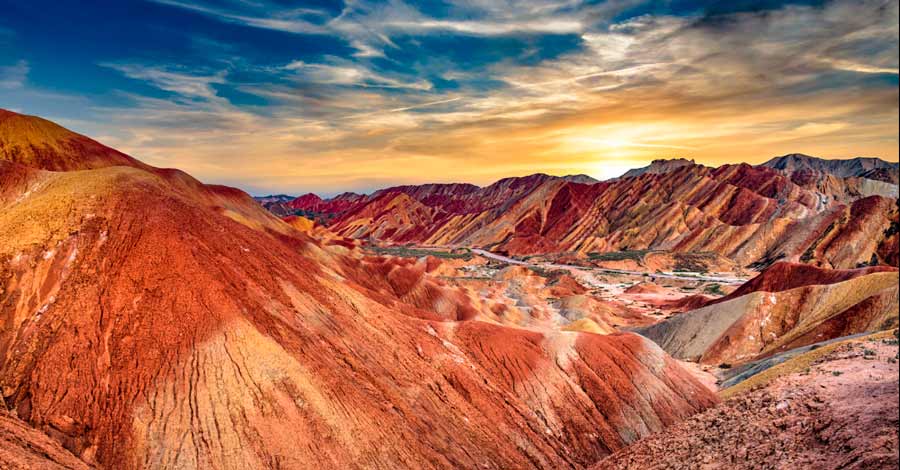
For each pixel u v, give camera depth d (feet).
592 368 176.96
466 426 141.49
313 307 153.17
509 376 171.01
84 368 109.50
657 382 175.32
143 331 118.62
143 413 105.60
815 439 64.08
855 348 105.81
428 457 122.11
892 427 55.77
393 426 124.47
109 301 121.80
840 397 73.97
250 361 119.75
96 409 104.17
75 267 126.82
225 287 135.03
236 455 102.94
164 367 113.91
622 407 167.12
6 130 256.73
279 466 103.96
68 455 95.55
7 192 166.30
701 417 97.60
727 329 284.41
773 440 69.51
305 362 127.03
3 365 107.96
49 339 112.78
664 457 87.71
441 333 181.06
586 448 155.84
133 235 137.80
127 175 165.89
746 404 89.15
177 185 270.87
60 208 139.23
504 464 135.64
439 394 148.46
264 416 110.93
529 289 482.28
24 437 93.20
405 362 154.30
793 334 260.42
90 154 272.51
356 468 110.11
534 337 185.88
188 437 103.55
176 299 126.21
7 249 125.49
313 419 113.91
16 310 117.29
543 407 163.84
